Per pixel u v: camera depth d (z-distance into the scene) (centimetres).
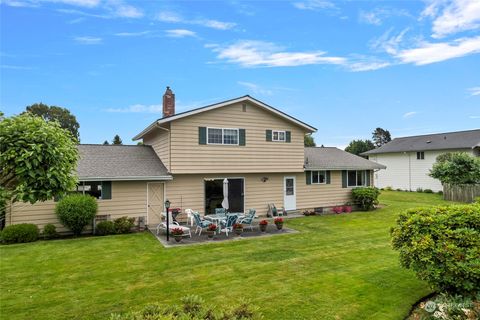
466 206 587
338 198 2023
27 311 578
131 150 1706
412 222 572
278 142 1727
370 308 569
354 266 819
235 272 787
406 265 571
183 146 1475
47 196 451
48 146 449
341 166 1972
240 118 1614
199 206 1588
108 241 1162
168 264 863
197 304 390
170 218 1409
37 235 1191
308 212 1805
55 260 909
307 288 670
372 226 1427
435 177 2500
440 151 2869
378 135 6850
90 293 660
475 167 2241
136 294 653
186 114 1462
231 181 1691
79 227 1241
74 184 496
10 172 446
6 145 435
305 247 1041
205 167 1524
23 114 493
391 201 2388
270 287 680
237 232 1255
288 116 1717
